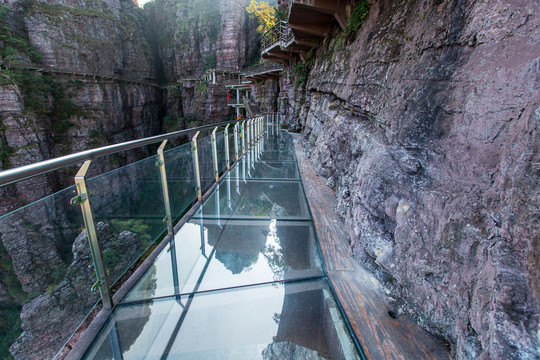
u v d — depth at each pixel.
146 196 1.90
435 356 1.31
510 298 0.83
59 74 32.94
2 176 0.80
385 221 1.94
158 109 52.00
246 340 1.42
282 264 2.09
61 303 1.12
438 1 1.93
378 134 2.52
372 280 1.91
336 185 3.81
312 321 1.54
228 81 43.56
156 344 1.37
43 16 32.44
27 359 0.94
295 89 13.96
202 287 1.80
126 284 1.65
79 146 33.81
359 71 3.99
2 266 0.87
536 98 0.95
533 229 0.82
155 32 54.06
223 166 4.31
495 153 1.20
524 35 1.15
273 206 3.24
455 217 1.31
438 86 1.68
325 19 8.77
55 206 1.10
